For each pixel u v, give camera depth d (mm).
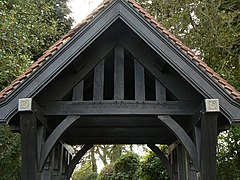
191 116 5566
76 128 7359
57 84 5535
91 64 5633
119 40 5719
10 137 10125
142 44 5656
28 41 10305
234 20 11469
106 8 5289
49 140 5238
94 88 5500
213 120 4887
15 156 10219
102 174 17125
